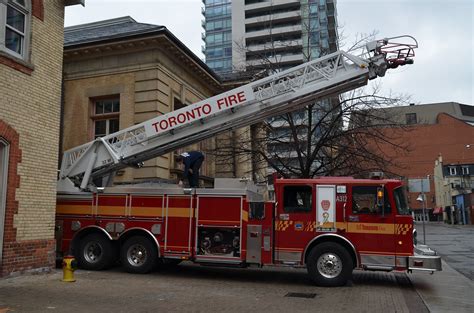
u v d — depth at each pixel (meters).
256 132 21.23
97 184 13.66
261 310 7.86
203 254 11.52
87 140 18.39
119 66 18.30
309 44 21.30
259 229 11.11
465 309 8.40
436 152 84.62
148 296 8.82
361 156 17.89
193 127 12.32
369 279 11.94
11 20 10.58
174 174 18.28
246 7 92.50
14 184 10.20
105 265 12.23
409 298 9.38
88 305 7.82
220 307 8.01
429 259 10.30
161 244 11.78
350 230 10.73
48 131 11.34
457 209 72.44
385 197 10.70
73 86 18.83
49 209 11.23
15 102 10.33
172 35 17.98
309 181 11.07
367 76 11.74
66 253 12.48
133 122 17.80
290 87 11.84
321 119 17.81
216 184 11.75
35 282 9.81
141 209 12.04
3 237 9.88
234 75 24.09
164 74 18.45
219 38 100.19
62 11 12.17
